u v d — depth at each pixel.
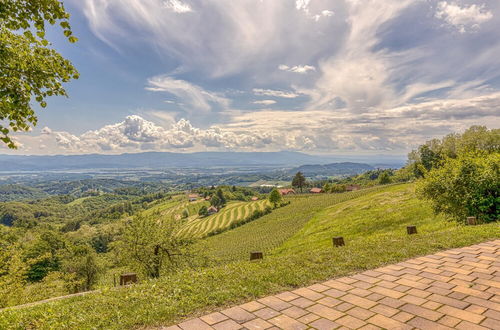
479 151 15.55
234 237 74.94
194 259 20.31
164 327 4.08
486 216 13.36
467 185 14.24
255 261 8.16
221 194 143.50
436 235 9.89
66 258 37.31
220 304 4.82
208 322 4.16
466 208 14.16
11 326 4.38
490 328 3.75
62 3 4.64
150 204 183.38
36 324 4.36
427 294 4.92
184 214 133.75
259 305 4.70
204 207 129.88
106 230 74.94
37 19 4.62
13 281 16.28
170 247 20.25
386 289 5.22
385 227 32.81
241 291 5.24
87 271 34.53
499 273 5.88
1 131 4.93
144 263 19.72
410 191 53.47
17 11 4.45
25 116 5.11
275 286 5.52
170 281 6.32
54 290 21.17
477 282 5.41
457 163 14.95
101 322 4.29
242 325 4.03
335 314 4.29
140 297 5.30
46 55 5.02
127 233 20.36
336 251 8.27
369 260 7.05
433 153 70.50
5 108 4.91
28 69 4.78
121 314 4.56
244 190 191.75
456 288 5.15
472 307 4.38
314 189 147.88
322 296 5.00
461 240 8.70
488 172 13.35
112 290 6.21
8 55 4.59
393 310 4.36
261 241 59.31
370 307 4.49
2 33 4.66
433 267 6.44
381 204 49.44
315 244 36.03
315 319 4.15
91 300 5.48
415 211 34.59
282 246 45.66
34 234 75.75
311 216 67.19
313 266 6.75
